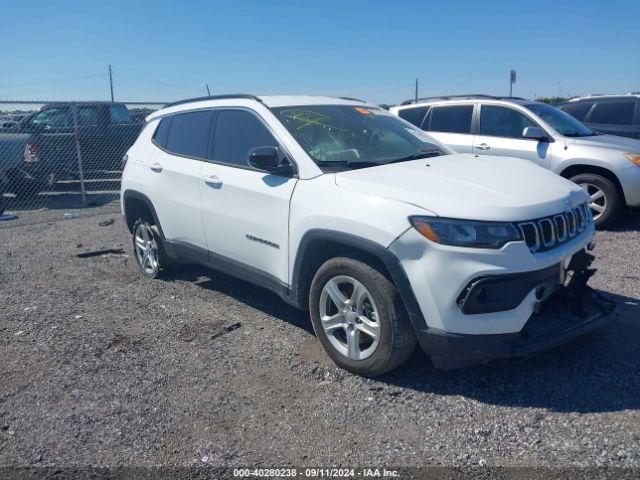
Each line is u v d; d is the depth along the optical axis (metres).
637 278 5.49
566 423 3.17
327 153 4.17
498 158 4.55
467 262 3.19
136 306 5.29
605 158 7.40
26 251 7.63
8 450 3.15
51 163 11.91
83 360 4.18
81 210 10.92
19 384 3.86
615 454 2.88
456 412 3.33
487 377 3.69
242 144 4.64
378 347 3.56
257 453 3.04
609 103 10.05
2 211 10.76
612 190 7.43
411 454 2.98
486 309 3.23
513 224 3.27
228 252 4.75
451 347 3.28
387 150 4.48
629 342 4.07
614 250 6.56
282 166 4.14
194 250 5.19
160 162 5.48
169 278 6.06
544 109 8.43
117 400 3.61
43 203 11.88
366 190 3.62
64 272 6.52
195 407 3.50
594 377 3.62
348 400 3.51
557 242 3.50
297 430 3.23
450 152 4.93
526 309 3.31
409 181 3.66
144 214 6.01
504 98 8.72
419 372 3.79
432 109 9.12
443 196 3.40
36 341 4.56
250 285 5.76
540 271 3.32
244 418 3.37
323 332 3.92
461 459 2.92
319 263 4.05
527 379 3.64
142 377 3.90
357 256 3.67
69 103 10.95
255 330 4.62
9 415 3.49
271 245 4.25
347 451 3.03
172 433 3.25
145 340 4.51
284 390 3.65
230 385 3.74
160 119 5.83
